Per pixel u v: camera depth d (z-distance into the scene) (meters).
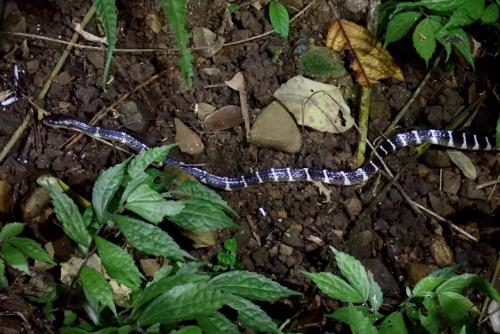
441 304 1.27
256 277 1.26
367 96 1.59
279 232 1.50
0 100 1.53
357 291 1.27
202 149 1.55
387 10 1.60
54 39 1.57
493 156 1.60
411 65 1.65
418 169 1.58
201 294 1.21
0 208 1.45
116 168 1.26
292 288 1.45
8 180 1.48
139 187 1.25
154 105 1.57
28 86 1.55
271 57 1.62
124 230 1.24
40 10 1.59
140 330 1.21
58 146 1.52
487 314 1.44
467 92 1.65
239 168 1.55
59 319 1.34
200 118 1.57
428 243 1.51
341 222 1.52
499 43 1.61
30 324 1.33
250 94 1.60
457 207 1.56
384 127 1.61
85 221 1.29
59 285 1.33
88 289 1.22
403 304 1.31
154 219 1.24
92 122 1.54
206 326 1.22
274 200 1.53
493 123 1.63
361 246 1.50
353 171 1.55
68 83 1.56
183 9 1.25
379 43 1.62
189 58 1.25
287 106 1.57
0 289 1.36
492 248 1.51
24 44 1.57
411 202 1.54
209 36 1.61
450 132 1.59
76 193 1.48
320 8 1.65
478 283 1.28
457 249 1.51
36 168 1.50
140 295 1.24
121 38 1.59
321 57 1.62
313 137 1.58
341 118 1.58
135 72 1.58
